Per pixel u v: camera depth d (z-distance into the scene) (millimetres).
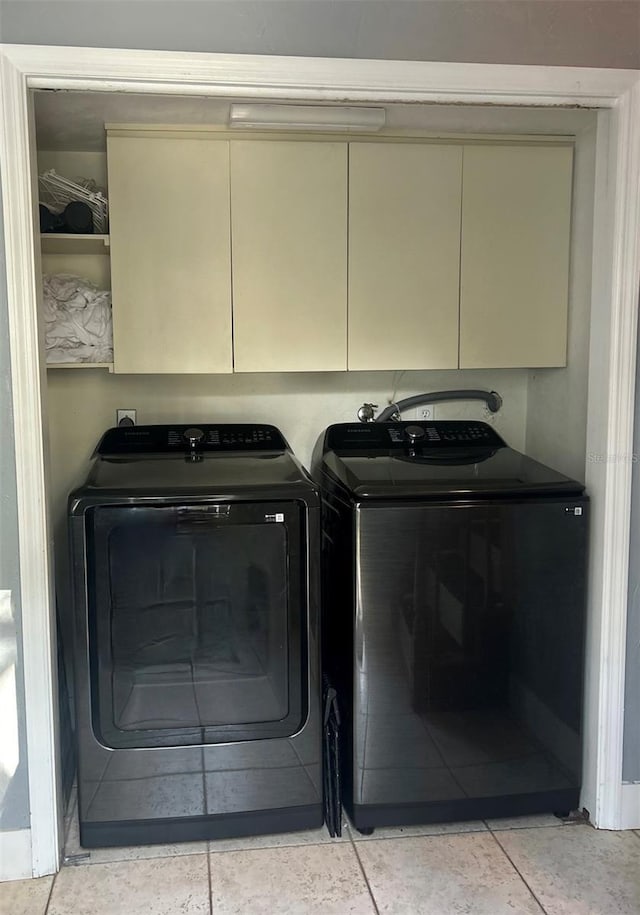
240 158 2404
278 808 2215
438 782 2242
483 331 2582
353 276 2506
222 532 2080
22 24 1838
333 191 2463
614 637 2227
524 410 2943
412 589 2156
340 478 2318
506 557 2193
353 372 2871
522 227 2557
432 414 2922
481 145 2512
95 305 2457
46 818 2070
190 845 2201
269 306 2482
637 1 2039
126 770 2127
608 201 2164
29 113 1907
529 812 2311
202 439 2590
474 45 1996
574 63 2037
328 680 2430
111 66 1875
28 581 1996
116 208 2367
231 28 1906
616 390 2174
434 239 2523
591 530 2266
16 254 1901
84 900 1982
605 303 2193
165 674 2109
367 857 2152
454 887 2029
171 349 2455
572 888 2025
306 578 2131
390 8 1956
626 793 2285
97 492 2027
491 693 2229
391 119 2340
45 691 2033
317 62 1936
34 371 1944
